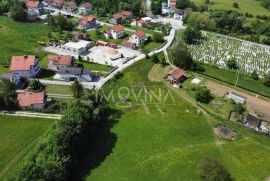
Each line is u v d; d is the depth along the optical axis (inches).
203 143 3590.1
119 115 3976.4
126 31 6658.5
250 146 3580.2
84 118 3405.5
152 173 3134.8
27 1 7544.3
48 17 6702.8
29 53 5319.9
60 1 7815.0
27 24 6565.0
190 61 5162.4
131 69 5039.4
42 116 3769.7
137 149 3432.6
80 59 5187.0
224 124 3914.9
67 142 3034.0
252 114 4060.0
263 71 5374.0
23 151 3238.2
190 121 3941.9
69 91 4323.3
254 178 3142.2
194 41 6437.0
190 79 4901.6
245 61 5698.8
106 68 5014.8
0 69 4714.6
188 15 7534.5
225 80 4921.3
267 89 4771.2
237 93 4594.0
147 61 5329.7
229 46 6333.7
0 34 5885.8
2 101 3848.4
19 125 3604.8
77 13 7524.6
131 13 7381.9
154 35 6186.0
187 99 4382.4
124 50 5718.5
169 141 3582.7
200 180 3078.2
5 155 3176.7
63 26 6466.5
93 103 3853.3
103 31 6461.6
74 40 5940.0
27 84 4446.4
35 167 2655.0
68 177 2972.4
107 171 3122.5
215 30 7175.2
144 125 3816.4
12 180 2635.3
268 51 6220.5
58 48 5615.2
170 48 5935.0
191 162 3292.3
